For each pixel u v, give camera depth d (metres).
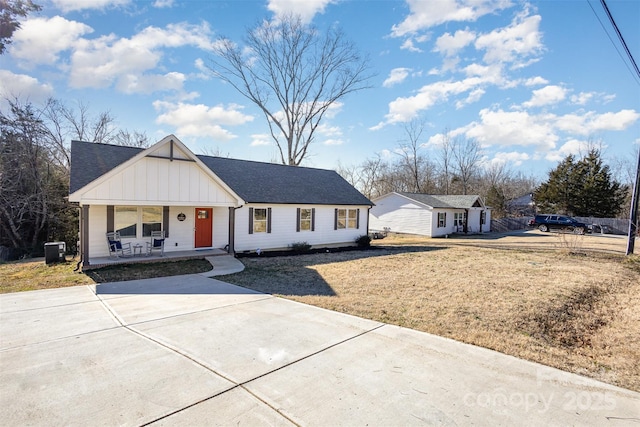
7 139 21.73
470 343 5.18
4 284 9.21
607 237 28.48
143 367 4.23
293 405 3.40
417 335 5.45
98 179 10.65
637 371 4.58
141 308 6.93
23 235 22.47
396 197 30.95
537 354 4.88
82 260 11.41
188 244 14.37
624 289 10.20
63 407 3.34
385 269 11.95
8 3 19.48
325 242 19.69
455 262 13.91
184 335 5.36
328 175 23.47
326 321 6.14
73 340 5.13
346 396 3.58
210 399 3.50
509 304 7.52
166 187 12.02
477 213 34.31
